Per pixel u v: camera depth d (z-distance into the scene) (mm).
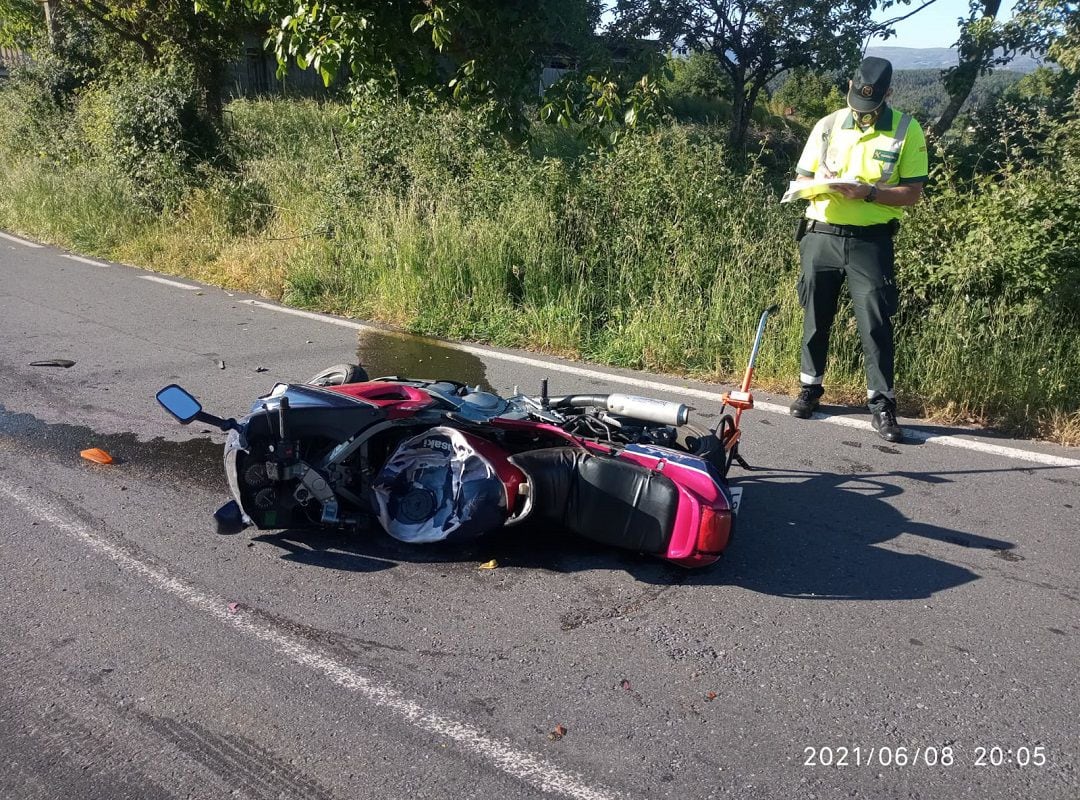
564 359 8312
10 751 3094
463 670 3568
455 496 4449
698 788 2951
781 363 7477
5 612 3953
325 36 10234
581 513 4309
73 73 19266
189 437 6121
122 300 10344
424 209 10484
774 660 3664
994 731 3250
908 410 6855
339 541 4660
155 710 3309
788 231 8523
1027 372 6578
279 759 3059
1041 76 14594
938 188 7551
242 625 3869
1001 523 4945
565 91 11102
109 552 4504
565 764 3049
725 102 28516
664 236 8906
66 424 6316
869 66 5949
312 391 4543
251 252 11727
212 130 14969
